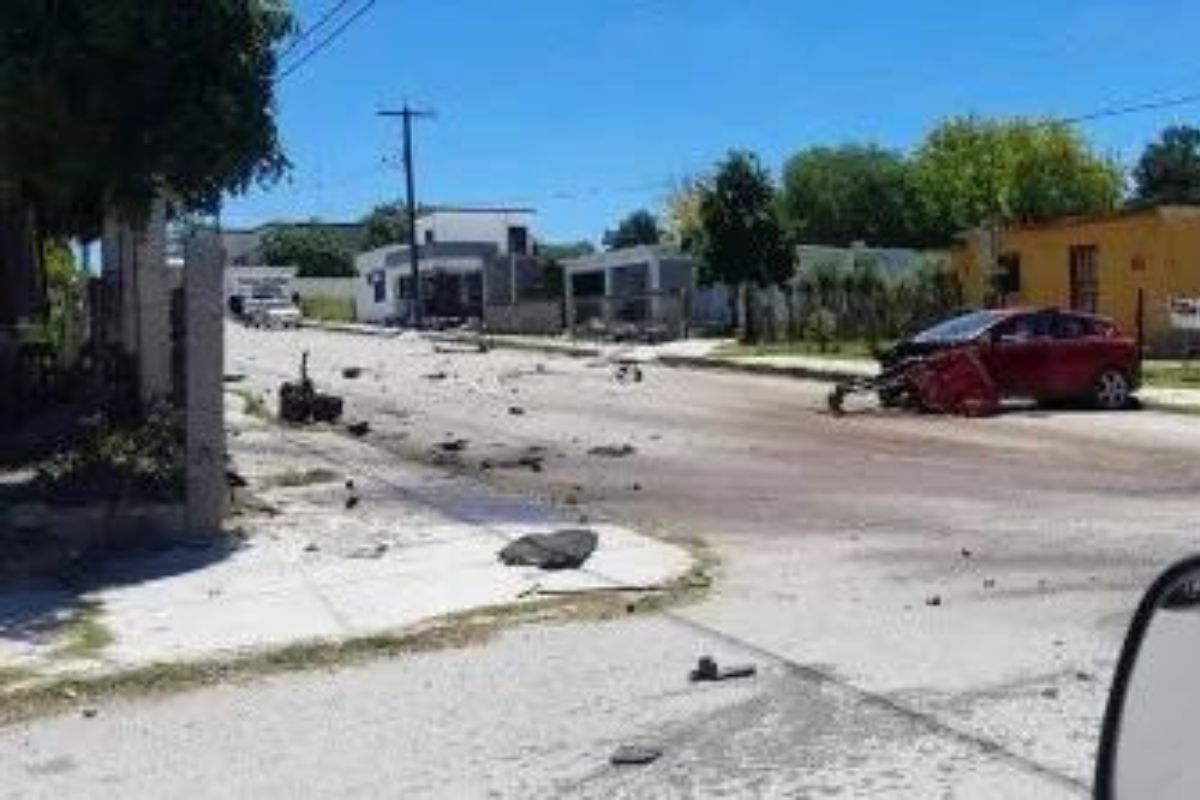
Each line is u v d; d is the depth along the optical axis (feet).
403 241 366.02
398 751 26.84
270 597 40.06
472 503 57.16
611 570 42.04
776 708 28.27
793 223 252.83
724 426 89.04
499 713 28.89
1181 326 128.36
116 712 30.27
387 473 67.31
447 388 120.37
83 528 47.50
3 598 41.24
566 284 264.52
